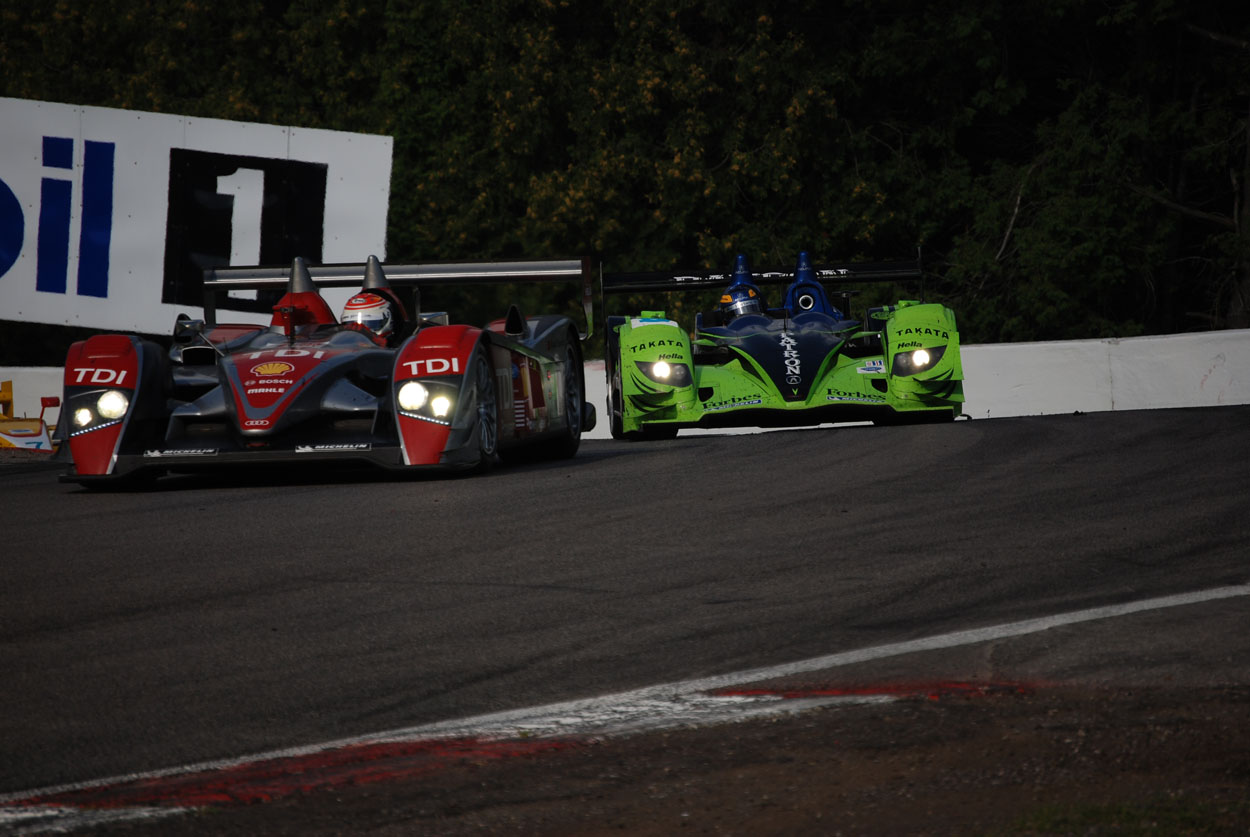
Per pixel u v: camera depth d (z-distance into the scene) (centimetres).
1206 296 9375
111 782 1027
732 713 1147
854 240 9094
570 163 9112
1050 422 3747
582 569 1773
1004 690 1177
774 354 3781
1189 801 910
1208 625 1363
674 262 8881
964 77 9050
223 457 2659
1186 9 8494
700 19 9206
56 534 2191
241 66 9944
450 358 2745
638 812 933
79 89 10212
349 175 5316
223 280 3397
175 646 1434
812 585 1638
